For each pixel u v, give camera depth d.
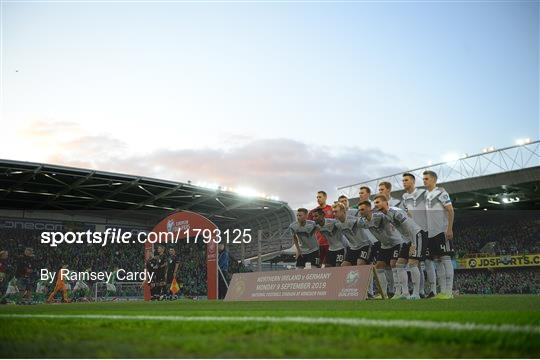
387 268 15.85
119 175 40.88
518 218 48.03
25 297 31.50
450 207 14.25
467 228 50.03
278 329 5.21
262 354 3.84
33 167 37.41
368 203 15.14
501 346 3.94
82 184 42.53
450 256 14.37
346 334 4.69
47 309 13.16
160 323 6.36
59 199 46.19
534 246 45.84
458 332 4.46
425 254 14.38
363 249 16.05
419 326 4.94
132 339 4.84
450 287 14.25
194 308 11.21
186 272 35.75
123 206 48.47
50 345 4.57
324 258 18.03
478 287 43.78
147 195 45.81
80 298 32.84
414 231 14.28
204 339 4.63
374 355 3.69
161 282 28.94
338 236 16.83
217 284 24.72
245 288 16.80
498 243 47.84
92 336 5.17
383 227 14.77
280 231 47.06
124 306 14.70
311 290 14.36
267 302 13.52
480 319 5.41
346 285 13.46
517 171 40.03
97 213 49.53
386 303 10.88
